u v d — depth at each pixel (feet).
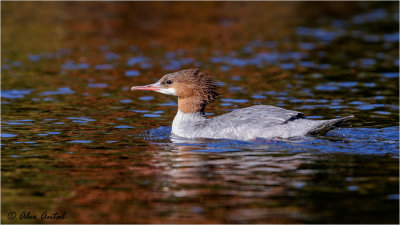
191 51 89.81
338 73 74.64
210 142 43.70
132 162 38.88
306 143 42.09
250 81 70.44
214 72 75.36
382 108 56.44
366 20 118.52
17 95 63.46
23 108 57.52
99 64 80.89
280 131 43.06
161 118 54.08
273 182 34.14
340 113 54.60
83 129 49.16
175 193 32.91
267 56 86.17
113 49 91.30
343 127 48.16
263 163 37.70
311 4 135.95
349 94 63.21
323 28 110.22
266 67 78.69
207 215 29.91
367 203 30.81
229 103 59.88
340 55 86.69
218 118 46.39
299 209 30.30
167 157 39.88
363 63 80.74
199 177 35.45
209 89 48.57
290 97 62.18
